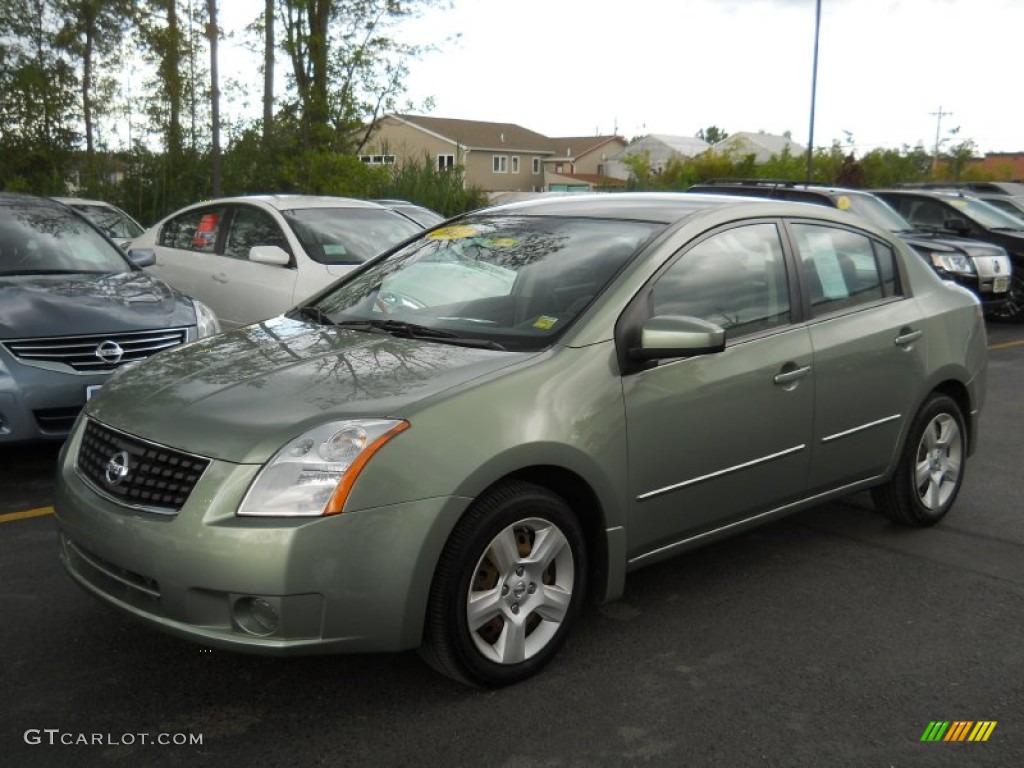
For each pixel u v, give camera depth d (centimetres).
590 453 345
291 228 828
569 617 351
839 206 1241
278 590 290
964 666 360
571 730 312
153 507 312
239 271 841
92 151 2453
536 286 392
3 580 425
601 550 362
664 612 404
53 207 738
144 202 2205
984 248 1261
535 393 336
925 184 2105
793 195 1276
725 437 393
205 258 884
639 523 370
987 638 384
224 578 292
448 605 314
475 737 308
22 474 586
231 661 356
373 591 299
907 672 355
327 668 351
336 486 296
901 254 499
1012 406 820
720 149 8062
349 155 1998
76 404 555
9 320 557
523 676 341
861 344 450
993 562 466
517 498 328
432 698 331
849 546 485
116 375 391
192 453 310
